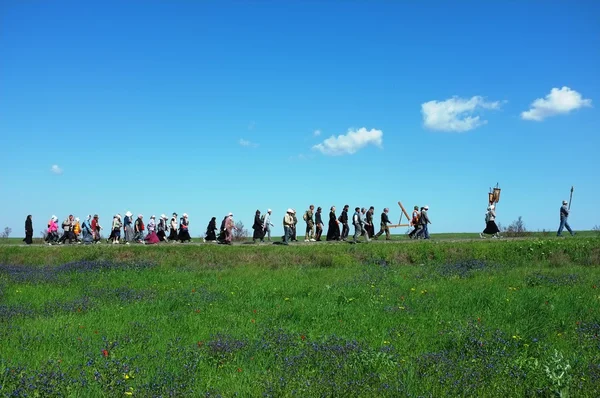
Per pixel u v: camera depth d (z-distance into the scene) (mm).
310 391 7559
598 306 14188
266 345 10266
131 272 24406
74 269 25344
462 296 15922
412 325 12375
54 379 7848
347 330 11969
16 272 24094
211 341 10477
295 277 22281
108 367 8352
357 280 20469
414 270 24266
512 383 7996
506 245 29688
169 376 8266
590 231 44000
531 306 13977
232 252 30281
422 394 7504
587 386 7699
